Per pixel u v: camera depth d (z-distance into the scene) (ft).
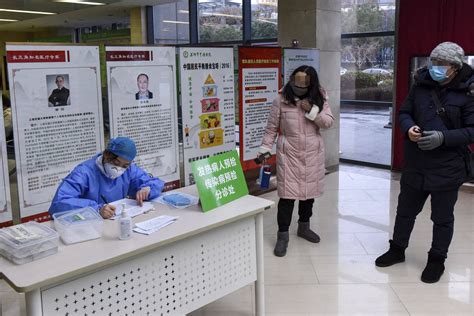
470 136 9.30
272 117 11.78
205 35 32.17
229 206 8.21
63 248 6.42
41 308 5.73
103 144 11.47
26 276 5.58
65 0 27.96
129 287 6.66
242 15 28.60
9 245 6.02
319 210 15.48
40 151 10.30
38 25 45.75
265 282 10.38
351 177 19.95
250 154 17.10
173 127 13.35
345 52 23.15
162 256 7.02
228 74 15.15
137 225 7.23
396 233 10.98
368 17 21.86
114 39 39.86
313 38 19.93
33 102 10.02
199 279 7.61
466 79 9.50
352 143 23.47
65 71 10.48
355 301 9.47
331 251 12.01
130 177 8.70
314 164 11.64
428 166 9.86
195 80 14.03
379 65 21.81
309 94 11.30
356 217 14.70
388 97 21.67
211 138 14.90
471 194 16.99
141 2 32.99
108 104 11.62
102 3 29.81
